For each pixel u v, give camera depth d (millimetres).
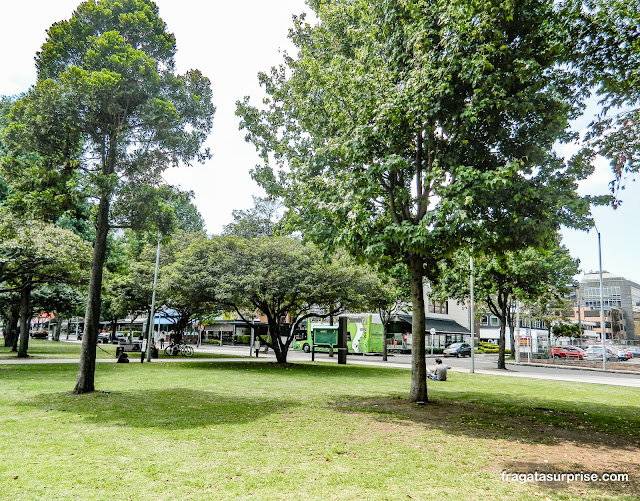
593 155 8672
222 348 47594
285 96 15836
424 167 11383
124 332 55531
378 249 9531
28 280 22859
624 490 5332
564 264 27516
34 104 11539
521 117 9273
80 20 12320
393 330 45156
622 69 8023
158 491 4855
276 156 15523
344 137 10656
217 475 5434
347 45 12773
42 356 26344
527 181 9328
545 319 46250
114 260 31266
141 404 10391
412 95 9188
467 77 8500
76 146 12617
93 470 5523
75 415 8977
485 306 40094
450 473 5785
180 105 13211
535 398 13727
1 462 5793
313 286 21297
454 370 25391
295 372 20359
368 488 5121
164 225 13203
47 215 12734
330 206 10453
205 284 21844
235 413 9578
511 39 9141
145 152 13086
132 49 11719
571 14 8328
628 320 98812
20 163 12430
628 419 10453
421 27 9195
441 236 9188
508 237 9312
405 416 9773
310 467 5848
